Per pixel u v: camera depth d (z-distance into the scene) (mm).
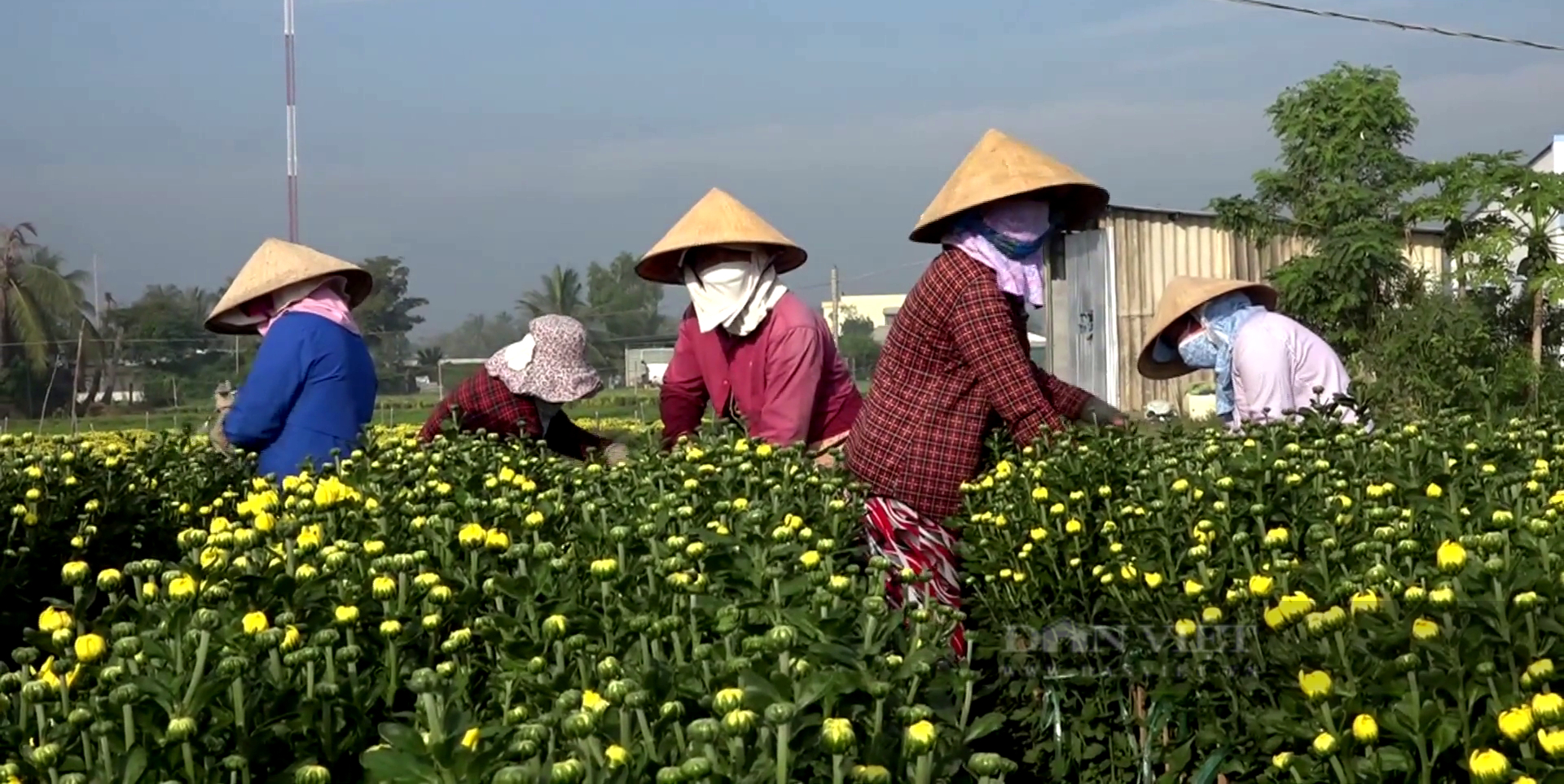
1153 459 4547
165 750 2326
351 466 4793
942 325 4609
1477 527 3570
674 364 6035
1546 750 2387
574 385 6379
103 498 5062
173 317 47344
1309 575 3299
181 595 2707
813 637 2553
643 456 4945
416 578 3014
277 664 2572
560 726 2197
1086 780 4262
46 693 2408
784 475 4414
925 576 3893
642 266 5746
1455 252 16438
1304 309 17359
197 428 20828
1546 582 2826
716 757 2135
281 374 5688
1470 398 14180
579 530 3494
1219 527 3811
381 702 2750
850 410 5742
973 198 4465
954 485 4652
